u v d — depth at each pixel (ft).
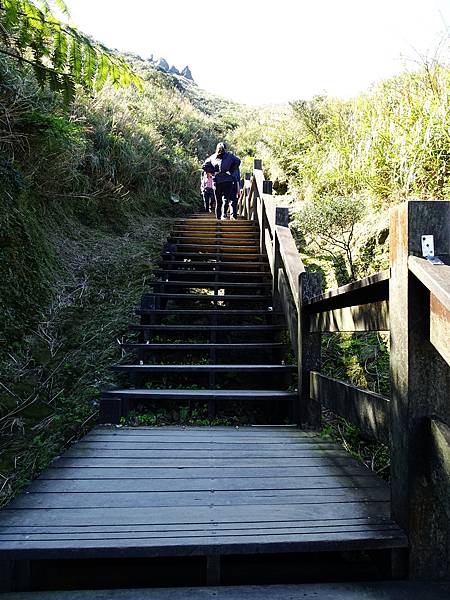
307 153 22.82
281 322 12.65
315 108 24.76
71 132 14.67
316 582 4.61
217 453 7.00
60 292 13.48
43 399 9.45
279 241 13.01
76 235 17.26
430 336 4.19
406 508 4.39
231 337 12.89
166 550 4.18
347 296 6.44
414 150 12.58
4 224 11.92
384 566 4.50
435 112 12.50
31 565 4.32
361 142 15.23
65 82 7.79
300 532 4.46
